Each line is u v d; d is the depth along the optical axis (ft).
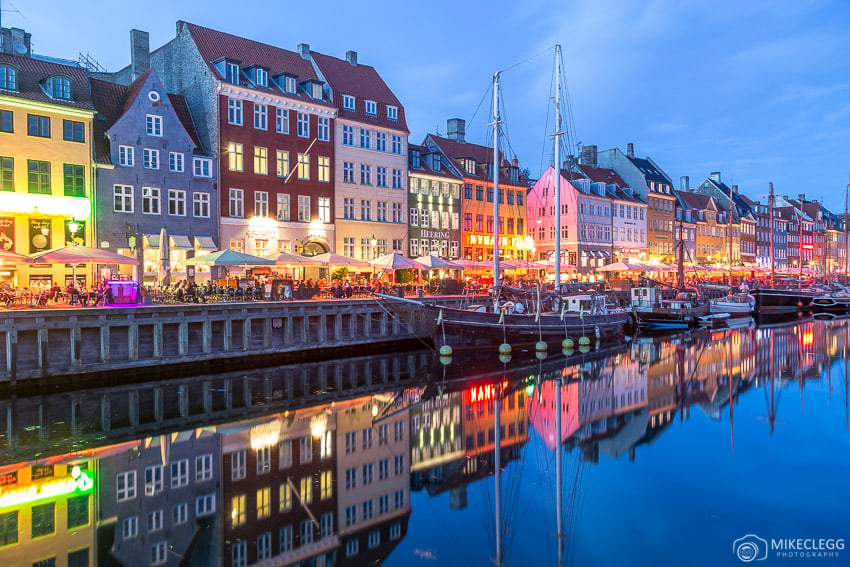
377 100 158.40
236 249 126.93
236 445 52.70
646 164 277.03
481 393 76.23
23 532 35.70
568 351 113.19
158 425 58.59
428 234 171.94
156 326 80.48
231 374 83.76
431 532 36.47
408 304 101.71
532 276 201.05
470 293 138.82
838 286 240.73
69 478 44.39
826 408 68.39
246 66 132.77
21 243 99.19
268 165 133.08
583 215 217.77
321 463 48.49
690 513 38.68
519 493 42.55
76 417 60.80
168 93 139.95
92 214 106.93
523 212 207.00
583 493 42.32
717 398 73.72
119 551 33.55
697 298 171.12
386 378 85.15
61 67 109.50
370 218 154.61
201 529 36.37
